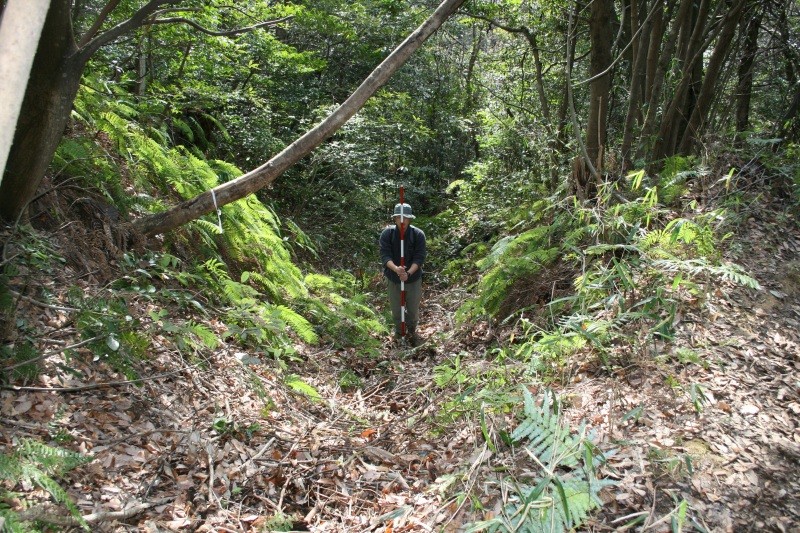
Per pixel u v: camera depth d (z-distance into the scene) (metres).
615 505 2.81
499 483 2.94
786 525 2.73
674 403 3.58
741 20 9.02
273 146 11.48
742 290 4.98
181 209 5.38
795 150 7.64
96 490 2.87
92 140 5.64
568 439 2.89
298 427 4.12
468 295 8.12
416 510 3.05
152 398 3.71
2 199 4.14
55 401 3.29
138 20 4.62
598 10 7.27
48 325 3.75
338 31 14.27
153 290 4.36
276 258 6.68
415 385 5.27
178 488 3.09
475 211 11.41
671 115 7.91
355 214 12.55
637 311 4.41
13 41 1.09
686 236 4.74
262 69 13.13
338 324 6.34
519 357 4.66
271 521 2.93
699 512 2.78
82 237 4.57
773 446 3.25
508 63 13.85
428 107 16.88
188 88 10.06
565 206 6.58
